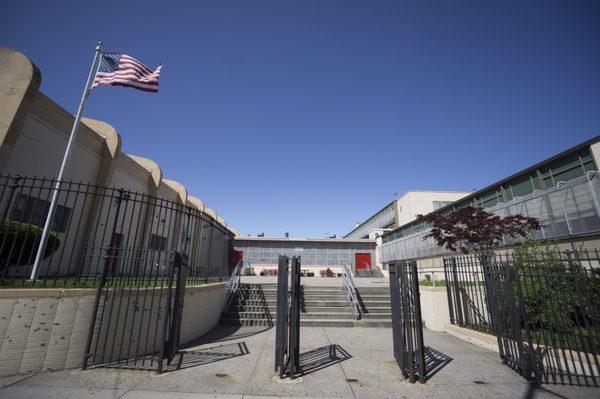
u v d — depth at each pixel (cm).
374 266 3403
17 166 973
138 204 1627
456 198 3944
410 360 501
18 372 474
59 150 1132
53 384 446
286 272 559
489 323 812
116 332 566
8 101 916
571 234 1211
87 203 1266
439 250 2241
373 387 474
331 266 3331
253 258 3288
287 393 444
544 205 1363
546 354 568
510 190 1730
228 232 1262
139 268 623
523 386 486
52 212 730
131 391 433
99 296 537
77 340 524
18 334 482
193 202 2431
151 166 1777
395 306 619
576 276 555
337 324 979
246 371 532
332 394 444
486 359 630
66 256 1151
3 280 547
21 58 957
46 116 1074
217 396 426
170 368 538
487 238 1118
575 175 1331
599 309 586
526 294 699
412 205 3881
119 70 925
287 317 602
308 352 676
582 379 516
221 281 1108
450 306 928
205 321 856
